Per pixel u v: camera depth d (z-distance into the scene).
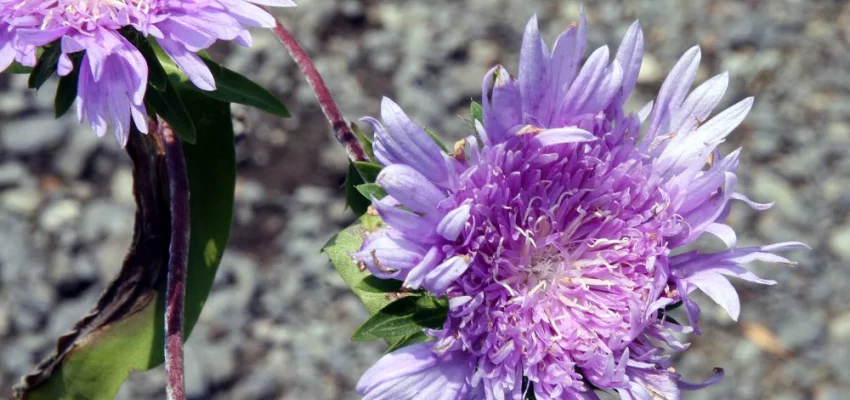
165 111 0.16
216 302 0.41
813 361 0.42
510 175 0.15
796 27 0.52
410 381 0.14
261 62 0.47
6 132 0.44
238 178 0.44
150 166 0.19
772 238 0.45
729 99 0.49
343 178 0.45
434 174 0.14
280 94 0.46
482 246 0.15
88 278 0.41
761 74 0.50
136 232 0.20
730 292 0.15
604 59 0.14
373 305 0.15
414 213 0.14
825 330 0.43
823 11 0.53
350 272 0.15
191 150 0.19
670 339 0.15
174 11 0.15
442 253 0.14
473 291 0.15
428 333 0.14
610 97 0.14
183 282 0.17
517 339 0.15
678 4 0.52
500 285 0.15
